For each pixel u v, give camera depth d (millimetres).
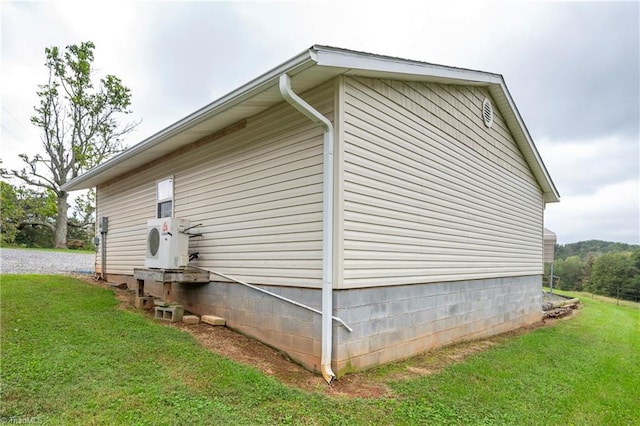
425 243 5660
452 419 3365
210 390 3512
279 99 4844
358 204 4449
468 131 7043
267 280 5027
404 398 3744
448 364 5059
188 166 6879
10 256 15547
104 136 23812
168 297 6254
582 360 5746
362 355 4430
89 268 12961
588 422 3551
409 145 5418
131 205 8938
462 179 6754
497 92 7773
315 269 4371
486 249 7527
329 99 4406
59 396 3215
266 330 5012
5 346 4270
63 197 22609
